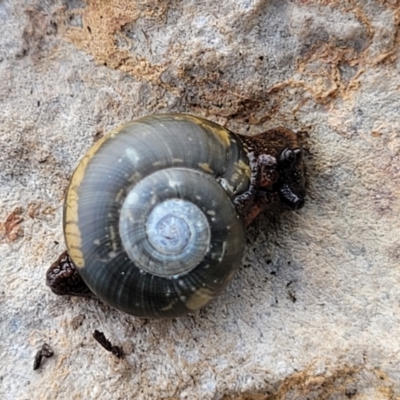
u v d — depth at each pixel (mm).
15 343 58
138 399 57
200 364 57
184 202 48
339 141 58
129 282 49
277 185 54
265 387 56
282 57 57
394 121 57
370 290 58
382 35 55
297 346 57
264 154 53
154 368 57
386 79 56
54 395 57
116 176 49
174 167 49
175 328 58
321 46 56
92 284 51
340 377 56
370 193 58
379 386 56
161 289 49
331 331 57
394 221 58
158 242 47
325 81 57
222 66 58
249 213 54
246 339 58
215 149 50
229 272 51
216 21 57
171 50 58
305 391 56
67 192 52
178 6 57
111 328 58
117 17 58
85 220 49
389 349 56
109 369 57
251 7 56
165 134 50
